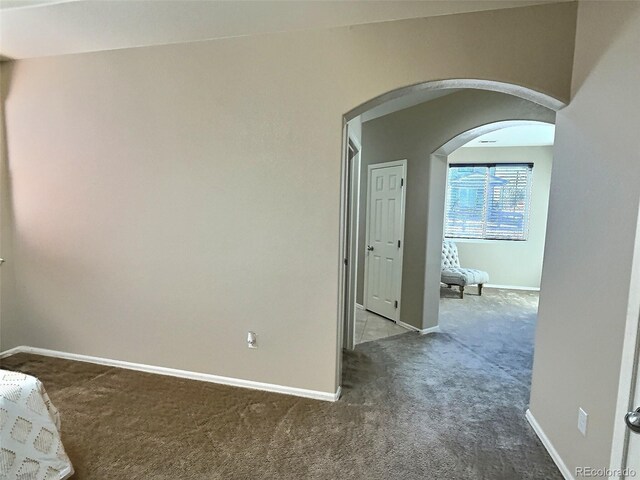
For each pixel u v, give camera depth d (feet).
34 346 10.63
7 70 9.78
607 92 5.26
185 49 8.47
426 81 7.17
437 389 9.02
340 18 7.29
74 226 9.76
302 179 8.07
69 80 9.33
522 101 10.02
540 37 6.54
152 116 8.84
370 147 15.75
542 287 7.30
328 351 8.30
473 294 20.44
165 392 8.58
